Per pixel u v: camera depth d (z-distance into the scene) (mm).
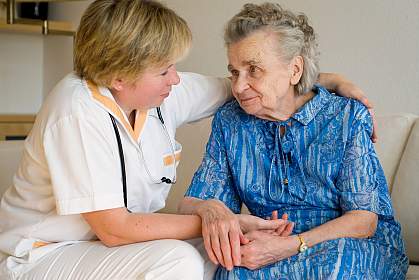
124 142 1563
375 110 2357
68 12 3561
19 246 1559
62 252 1549
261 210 1711
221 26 2754
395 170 1970
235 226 1465
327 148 1611
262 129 1688
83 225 1569
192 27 2875
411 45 2242
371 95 2365
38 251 1548
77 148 1424
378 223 1624
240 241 1484
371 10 2334
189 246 1442
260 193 1685
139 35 1424
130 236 1458
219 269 1579
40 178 1538
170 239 1465
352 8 2381
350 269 1421
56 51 3727
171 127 1762
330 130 1623
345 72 2426
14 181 1624
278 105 1621
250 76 1604
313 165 1619
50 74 3812
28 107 3873
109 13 1446
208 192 1714
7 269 1557
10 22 3318
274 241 1484
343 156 1595
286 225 1533
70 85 1496
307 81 1631
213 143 1758
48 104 1479
